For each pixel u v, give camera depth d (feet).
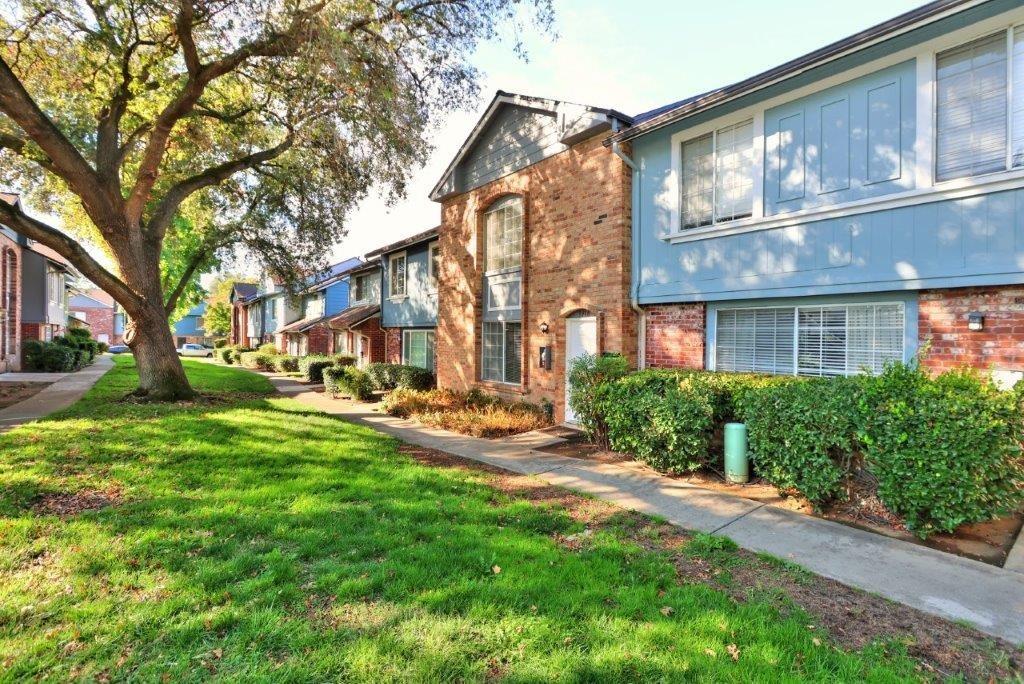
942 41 19.03
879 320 21.48
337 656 8.91
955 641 9.89
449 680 8.41
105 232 38.09
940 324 19.67
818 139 22.63
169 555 12.87
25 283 74.08
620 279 30.19
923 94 19.52
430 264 55.36
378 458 24.27
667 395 21.98
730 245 25.86
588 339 33.17
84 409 34.81
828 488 16.60
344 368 59.77
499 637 9.57
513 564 12.75
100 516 15.48
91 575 11.76
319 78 30.96
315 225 51.06
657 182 29.25
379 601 10.84
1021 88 17.53
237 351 117.80
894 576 12.66
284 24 30.27
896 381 15.93
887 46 19.81
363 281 79.36
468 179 44.60
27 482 18.15
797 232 23.31
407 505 17.16
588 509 17.75
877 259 20.80
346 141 38.70
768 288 24.30
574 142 33.32
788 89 23.17
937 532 15.38
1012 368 17.90
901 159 20.21
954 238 18.88
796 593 11.78
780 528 15.96
